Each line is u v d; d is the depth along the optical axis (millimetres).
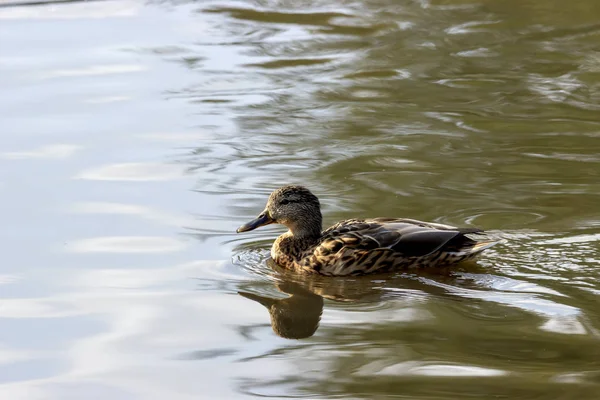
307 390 9719
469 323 11297
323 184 16062
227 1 28672
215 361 10406
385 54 23969
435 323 11320
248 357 10500
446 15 27109
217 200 15359
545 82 21656
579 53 23578
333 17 27250
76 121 19234
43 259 13133
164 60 23562
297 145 17984
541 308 11625
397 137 18359
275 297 12273
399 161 17094
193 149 17719
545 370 10016
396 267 13203
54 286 12336
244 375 10070
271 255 13828
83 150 17562
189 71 22703
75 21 26719
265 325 11352
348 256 13094
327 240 13328
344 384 9828
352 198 15391
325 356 10484
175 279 12664
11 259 13117
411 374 9992
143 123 19156
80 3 28406
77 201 15188
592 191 15461
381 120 19344
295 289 12672
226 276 12859
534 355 10375
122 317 11492
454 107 20125
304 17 27297
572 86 21328
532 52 23781
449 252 13086
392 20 26859
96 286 12367
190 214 14797
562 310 11555
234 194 15609
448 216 14570
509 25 26000
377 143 18016
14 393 9734
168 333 11078
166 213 14805
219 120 19391
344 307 11930
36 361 10422
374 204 15156
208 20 27047
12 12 27438
